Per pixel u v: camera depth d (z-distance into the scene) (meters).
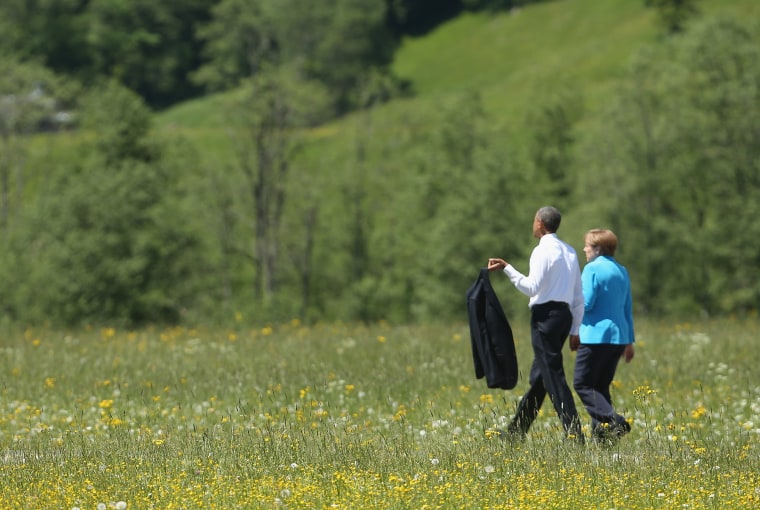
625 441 29.25
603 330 29.84
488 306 29.33
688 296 165.88
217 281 192.75
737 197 163.75
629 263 167.50
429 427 32.16
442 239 175.88
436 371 45.72
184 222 184.62
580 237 166.75
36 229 171.12
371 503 21.17
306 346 56.41
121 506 20.92
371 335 63.09
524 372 44.28
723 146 166.75
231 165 196.75
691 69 169.50
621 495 22.03
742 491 22.12
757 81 163.12
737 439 29.55
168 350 55.91
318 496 21.75
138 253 168.50
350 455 26.42
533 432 30.20
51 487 23.22
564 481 23.25
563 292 29.27
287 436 29.27
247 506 21.19
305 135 195.50
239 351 54.78
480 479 23.62
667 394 38.72
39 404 39.94
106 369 48.62
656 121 170.38
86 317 161.12
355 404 38.34
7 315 157.38
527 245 174.50
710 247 161.12
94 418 36.31
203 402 39.03
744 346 54.06
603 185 170.75
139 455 27.03
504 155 182.62
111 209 168.50
